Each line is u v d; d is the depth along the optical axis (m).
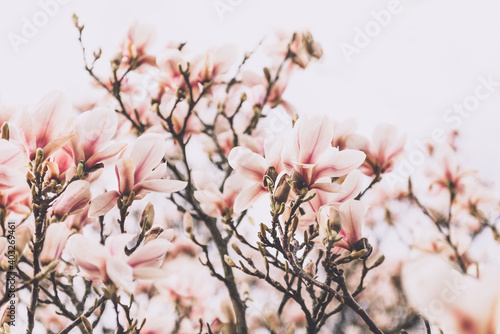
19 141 1.17
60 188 1.16
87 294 1.38
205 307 1.63
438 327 0.88
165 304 1.61
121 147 1.18
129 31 1.72
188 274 1.65
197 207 1.50
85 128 1.17
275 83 1.74
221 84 1.71
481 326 0.81
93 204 1.17
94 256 1.06
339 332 2.06
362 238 1.16
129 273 1.05
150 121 1.72
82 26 1.65
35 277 1.09
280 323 1.44
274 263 1.24
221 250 1.49
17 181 1.12
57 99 1.16
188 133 1.71
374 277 2.38
